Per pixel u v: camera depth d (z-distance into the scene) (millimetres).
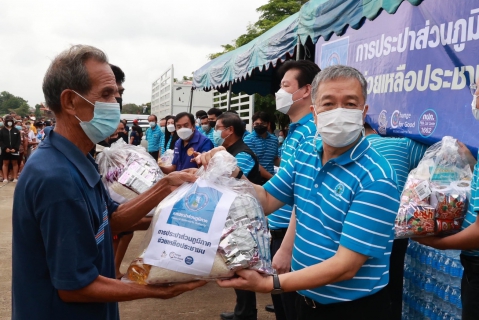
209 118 7117
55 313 1290
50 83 1354
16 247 1296
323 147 1708
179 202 1508
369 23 3164
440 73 2480
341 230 1563
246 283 1458
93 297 1293
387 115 2979
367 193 1476
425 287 2594
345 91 1555
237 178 1881
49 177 1222
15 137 11523
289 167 1912
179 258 1405
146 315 3557
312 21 3984
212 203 1485
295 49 5172
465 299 1860
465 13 2295
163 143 9023
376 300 1639
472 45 2254
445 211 1949
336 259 1481
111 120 1398
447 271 2379
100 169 2850
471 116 2256
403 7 2807
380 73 3057
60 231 1211
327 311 1684
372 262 1601
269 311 3693
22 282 1291
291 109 2639
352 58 3404
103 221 1433
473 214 1867
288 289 1493
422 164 2199
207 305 3773
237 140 3391
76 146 1353
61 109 1372
